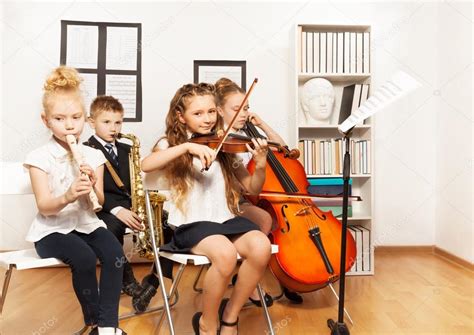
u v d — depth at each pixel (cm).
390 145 396
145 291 246
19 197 370
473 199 337
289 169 273
